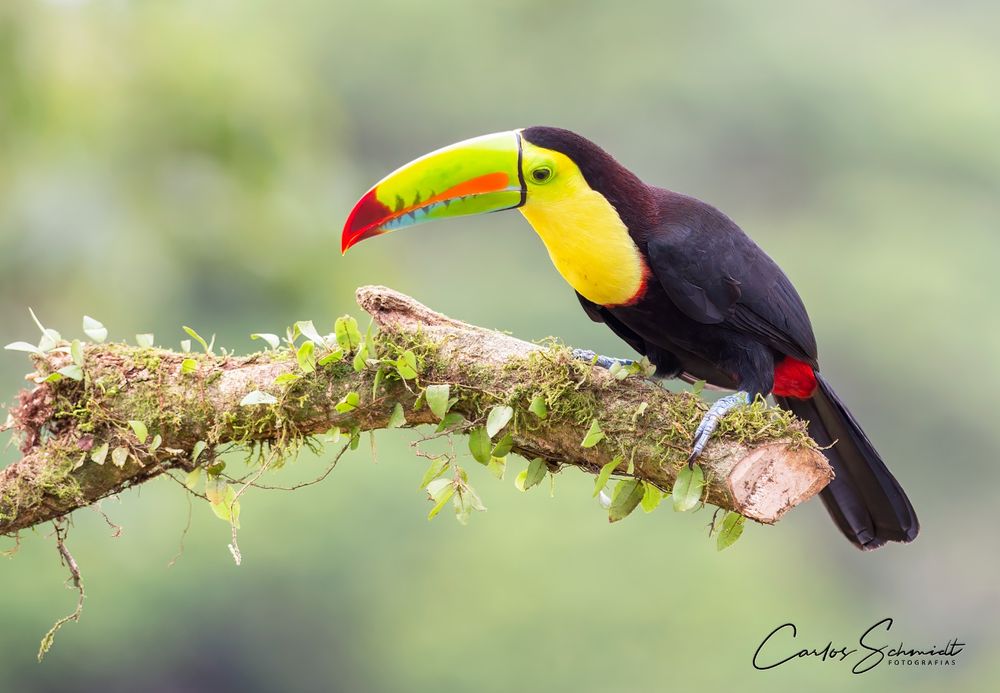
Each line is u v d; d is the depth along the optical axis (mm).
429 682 16969
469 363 5316
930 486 24188
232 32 12898
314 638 17297
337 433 5434
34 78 11461
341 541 17047
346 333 5391
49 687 16078
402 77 27688
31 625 15133
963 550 23641
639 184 6219
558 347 5305
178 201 12312
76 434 5492
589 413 5176
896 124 27641
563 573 17188
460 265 24375
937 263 25641
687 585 17484
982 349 24500
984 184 27922
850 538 6504
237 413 5461
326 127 14242
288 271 12547
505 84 27812
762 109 27438
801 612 19141
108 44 12047
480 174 6000
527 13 28047
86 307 11859
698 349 6398
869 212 26578
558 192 6016
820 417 6613
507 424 5297
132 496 11047
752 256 6293
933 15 31125
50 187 11750
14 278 11594
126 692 16641
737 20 28266
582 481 18203
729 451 5016
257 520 16734
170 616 16453
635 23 27859
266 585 16906
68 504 5504
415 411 5398
